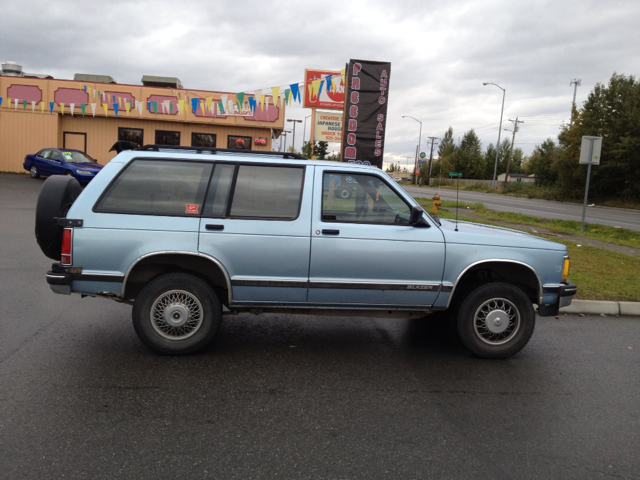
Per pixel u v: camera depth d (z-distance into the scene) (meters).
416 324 6.09
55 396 3.69
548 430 3.53
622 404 4.01
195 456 3.00
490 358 4.92
